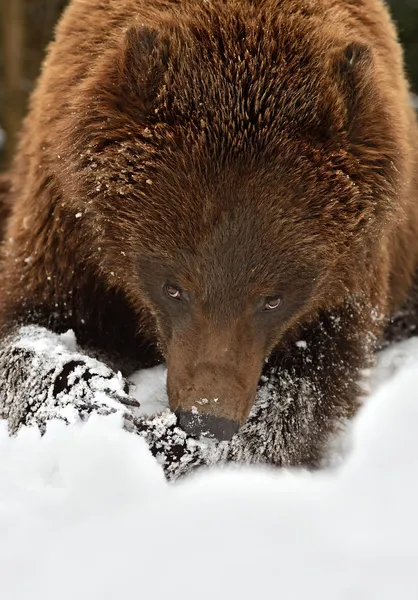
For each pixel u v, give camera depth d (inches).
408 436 265.1
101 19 380.5
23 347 363.6
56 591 211.0
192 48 329.7
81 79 359.3
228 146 313.9
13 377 360.2
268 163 313.1
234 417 306.2
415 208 459.8
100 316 392.5
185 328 323.9
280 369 377.4
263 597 204.1
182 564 215.3
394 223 361.7
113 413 308.3
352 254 341.7
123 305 392.8
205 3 350.6
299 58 331.3
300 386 374.0
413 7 872.9
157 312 342.6
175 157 315.9
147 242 322.0
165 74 323.9
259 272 315.6
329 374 383.6
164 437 323.0
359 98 329.7
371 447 265.1
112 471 265.1
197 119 318.7
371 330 404.8
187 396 309.6
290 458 364.8
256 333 327.9
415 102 823.1
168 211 315.9
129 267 343.3
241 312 319.3
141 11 365.1
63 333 387.9
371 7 414.6
